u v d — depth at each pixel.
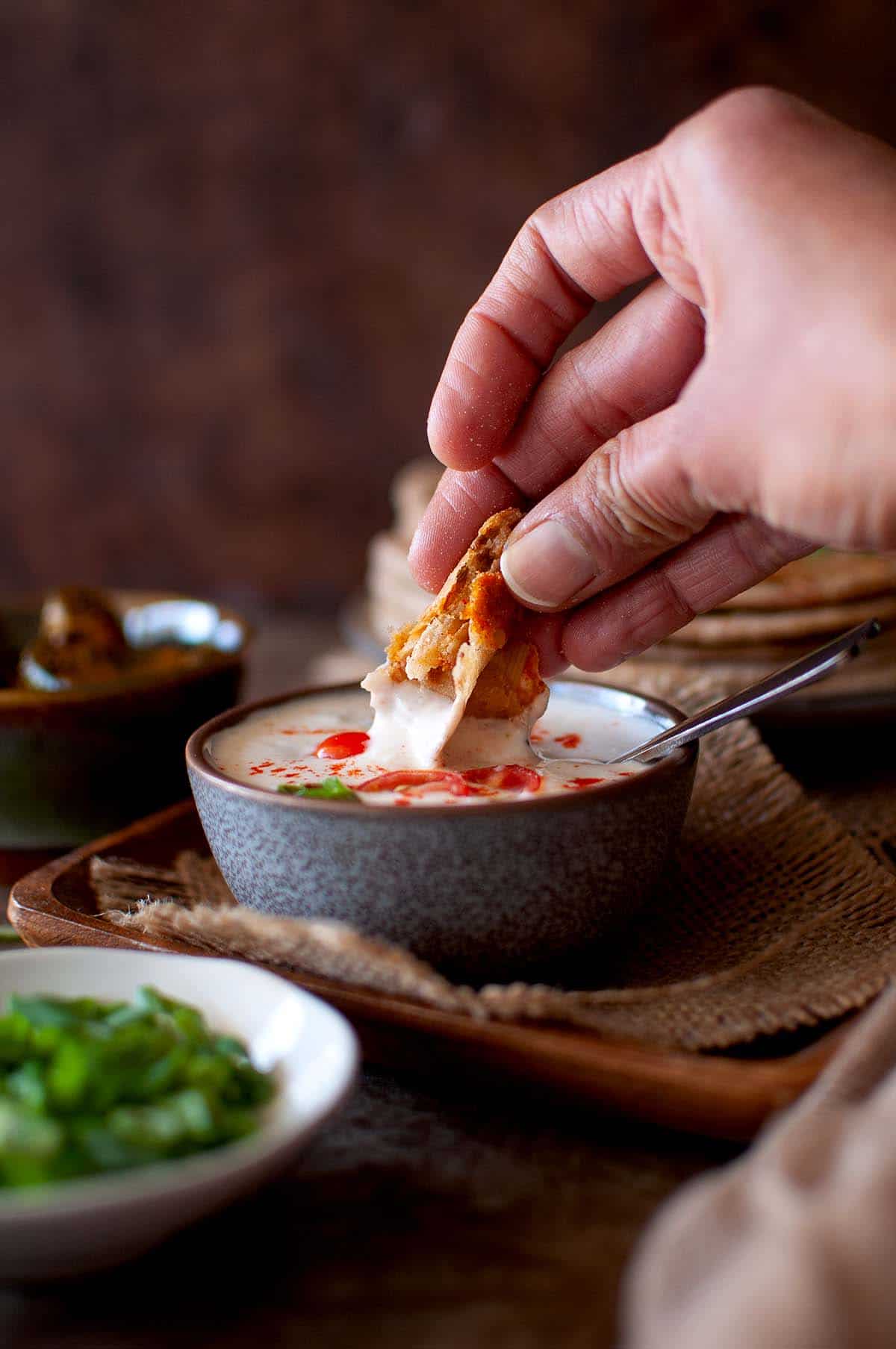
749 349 0.34
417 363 1.08
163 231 1.10
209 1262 0.31
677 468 0.36
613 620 0.42
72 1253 0.29
